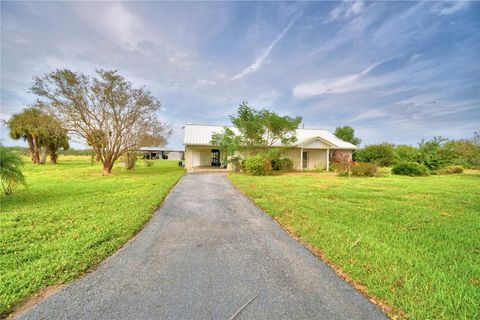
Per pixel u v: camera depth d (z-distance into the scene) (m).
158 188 9.84
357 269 3.03
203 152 25.16
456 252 3.60
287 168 21.80
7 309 2.23
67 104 15.09
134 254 3.53
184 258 3.40
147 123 17.86
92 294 2.49
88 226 4.75
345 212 6.05
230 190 9.76
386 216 5.72
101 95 15.70
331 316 2.16
